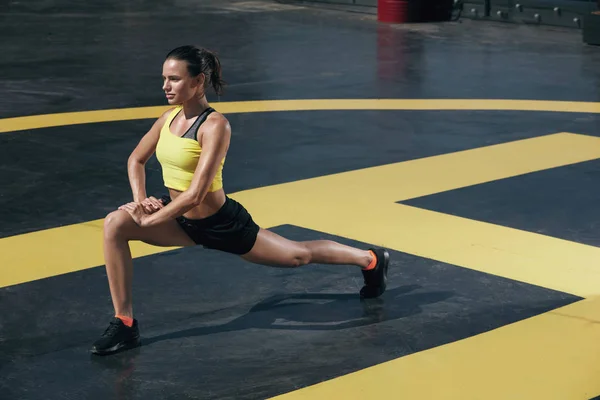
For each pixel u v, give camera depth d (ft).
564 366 17.49
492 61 54.80
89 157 34.04
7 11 81.87
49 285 21.84
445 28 68.85
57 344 18.78
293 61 55.16
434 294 21.11
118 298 18.19
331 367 17.58
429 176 30.94
